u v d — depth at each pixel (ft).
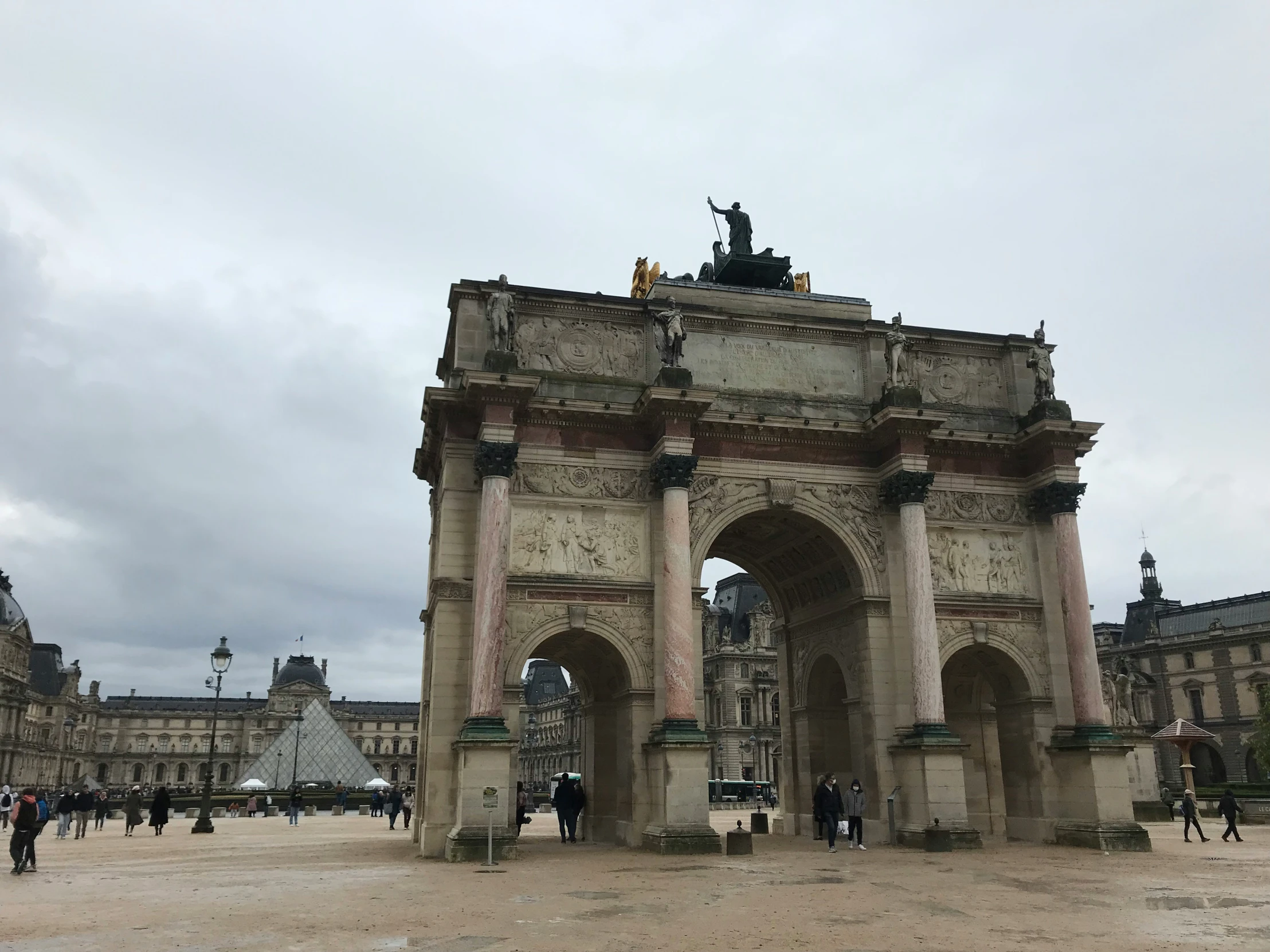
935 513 135.13
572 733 605.73
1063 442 135.54
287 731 449.89
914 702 123.85
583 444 124.77
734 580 506.07
